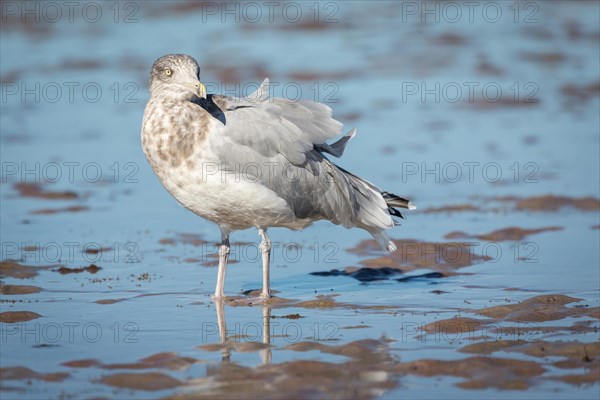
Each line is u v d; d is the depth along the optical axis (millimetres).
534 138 25250
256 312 12570
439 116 28266
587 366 10164
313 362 10297
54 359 10586
